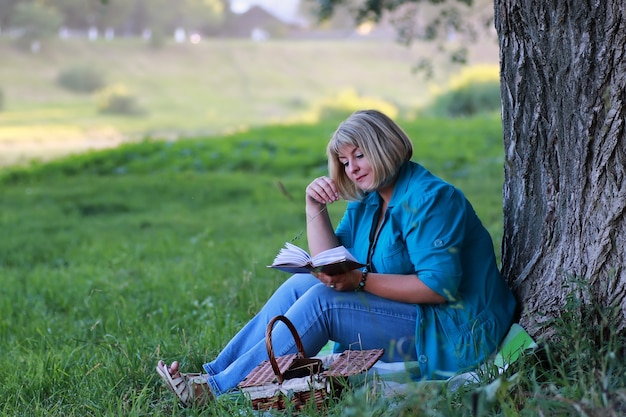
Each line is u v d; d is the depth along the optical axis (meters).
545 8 4.02
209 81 82.25
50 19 86.38
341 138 4.10
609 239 3.90
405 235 4.02
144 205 13.92
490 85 31.94
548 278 4.14
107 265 8.48
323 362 4.05
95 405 4.12
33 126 51.69
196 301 6.33
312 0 12.84
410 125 23.20
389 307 4.00
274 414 3.70
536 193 4.26
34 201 14.70
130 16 106.50
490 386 3.19
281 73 85.69
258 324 4.24
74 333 5.80
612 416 3.05
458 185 13.96
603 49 3.84
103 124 55.97
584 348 3.71
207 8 111.62
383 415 3.49
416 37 11.80
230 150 19.94
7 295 7.41
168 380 3.96
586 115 3.93
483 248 4.09
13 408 4.28
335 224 10.46
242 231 10.82
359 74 84.50
